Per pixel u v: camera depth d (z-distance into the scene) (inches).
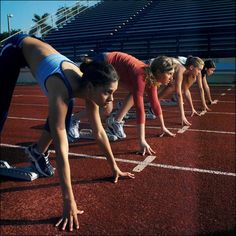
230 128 202.2
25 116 260.1
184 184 116.3
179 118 232.1
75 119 173.0
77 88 88.2
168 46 613.6
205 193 108.5
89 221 92.0
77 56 688.4
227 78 504.4
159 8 813.2
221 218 92.5
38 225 90.5
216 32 569.6
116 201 103.7
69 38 758.5
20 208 100.1
